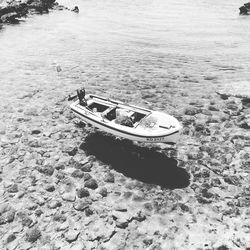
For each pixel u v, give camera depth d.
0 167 15.16
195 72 26.73
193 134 17.34
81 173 14.45
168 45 35.31
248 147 16.14
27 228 11.79
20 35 39.62
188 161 15.19
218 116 19.14
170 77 25.58
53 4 62.34
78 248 10.95
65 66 28.28
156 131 14.28
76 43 35.97
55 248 10.98
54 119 19.33
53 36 39.19
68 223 11.95
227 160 15.14
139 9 60.28
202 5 64.19
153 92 22.66
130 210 12.41
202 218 11.98
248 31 41.97
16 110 20.44
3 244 11.17
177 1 68.75
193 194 13.12
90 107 17.09
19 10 52.47
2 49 33.53
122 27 44.59
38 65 28.56
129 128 14.66
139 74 26.28
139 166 14.92
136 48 34.00
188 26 45.19
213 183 13.68
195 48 34.12
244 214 12.09
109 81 24.77
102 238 11.30
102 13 56.59
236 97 21.62
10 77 25.78
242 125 18.00
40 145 16.77
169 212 12.28
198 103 20.83
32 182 14.08
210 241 11.03
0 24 44.50
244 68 27.44
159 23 47.28
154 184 13.73
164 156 15.60
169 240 11.12
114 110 16.28
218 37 38.84
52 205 12.74
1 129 18.30
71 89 23.41
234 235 11.22
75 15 54.81
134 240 11.20
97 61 29.66
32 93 22.81
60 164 15.15
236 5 64.44
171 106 20.47
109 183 13.87
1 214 12.42
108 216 12.20
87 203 12.75
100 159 15.48
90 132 17.83
